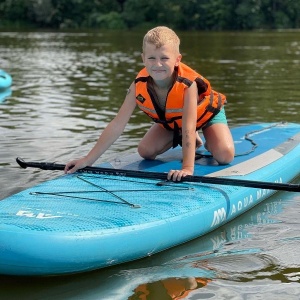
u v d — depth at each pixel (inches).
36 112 354.0
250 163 208.2
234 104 377.7
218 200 175.8
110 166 201.8
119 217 155.6
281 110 354.0
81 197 168.4
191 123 184.4
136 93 193.2
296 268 149.3
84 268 145.4
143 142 207.5
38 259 139.3
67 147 262.7
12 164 235.1
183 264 152.4
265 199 202.7
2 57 756.0
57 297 136.3
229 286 140.2
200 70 604.7
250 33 1545.3
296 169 220.7
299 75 542.9
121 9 1955.0
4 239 139.2
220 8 1873.8
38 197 167.9
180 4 1910.7
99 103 389.7
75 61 709.3
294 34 1462.8
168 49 181.8
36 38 1245.1
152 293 137.4
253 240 168.1
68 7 1893.5
